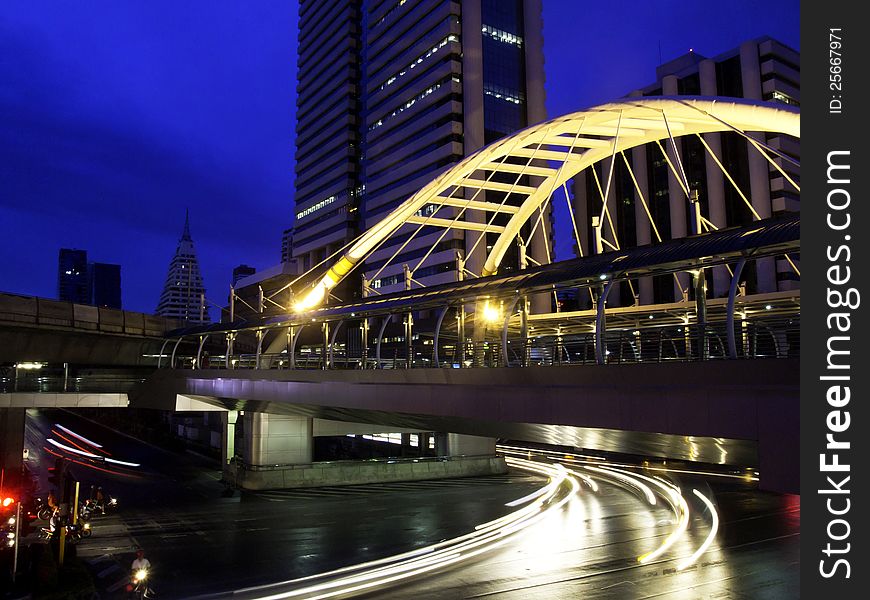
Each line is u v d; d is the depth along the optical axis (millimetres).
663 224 124938
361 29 153500
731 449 18375
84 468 60125
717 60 120125
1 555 25812
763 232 20141
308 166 168375
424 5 127750
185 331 59188
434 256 117750
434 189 58656
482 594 21766
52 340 55500
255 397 40188
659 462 64125
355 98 152625
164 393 53031
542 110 125250
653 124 46531
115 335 59375
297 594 21953
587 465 63062
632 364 19234
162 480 54031
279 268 170625
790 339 24047
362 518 36812
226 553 28406
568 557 26859
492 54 121625
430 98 123875
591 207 139250
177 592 22344
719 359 16984
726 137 116750
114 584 23625
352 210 148875
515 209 64125
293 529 33812
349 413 33500
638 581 22969
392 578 23938
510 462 65312
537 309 109312
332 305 40812
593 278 23766
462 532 32625
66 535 28922
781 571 24000
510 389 23109
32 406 52094
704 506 39062
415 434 63031
